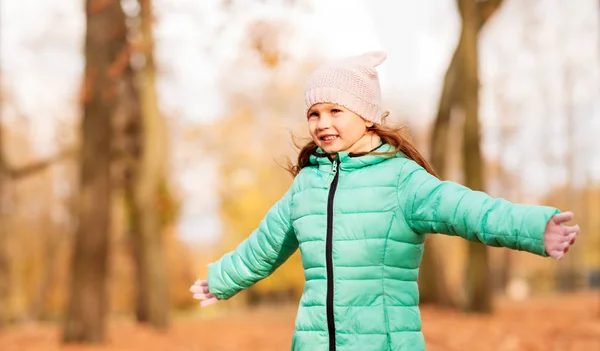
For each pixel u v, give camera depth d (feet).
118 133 53.98
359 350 9.61
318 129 10.43
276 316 65.41
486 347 27.99
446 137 52.85
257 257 11.06
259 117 100.37
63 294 118.93
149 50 38.24
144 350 33.22
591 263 151.23
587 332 30.86
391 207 9.84
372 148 10.48
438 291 54.65
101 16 37.86
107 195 37.68
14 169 61.57
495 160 120.78
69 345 35.99
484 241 8.87
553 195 126.72
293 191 10.78
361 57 10.84
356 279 9.78
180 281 115.65
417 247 9.89
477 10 46.11
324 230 10.07
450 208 9.18
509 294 120.88
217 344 34.14
